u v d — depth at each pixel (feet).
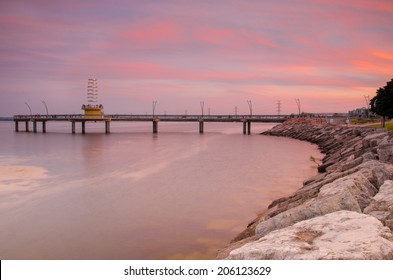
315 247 25.52
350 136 176.76
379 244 24.72
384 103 214.48
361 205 39.17
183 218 67.26
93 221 65.62
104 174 116.47
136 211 72.08
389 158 67.21
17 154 179.32
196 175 114.83
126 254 51.03
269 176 112.88
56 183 100.63
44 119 403.54
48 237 57.72
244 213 70.33
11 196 84.28
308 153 184.24
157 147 219.61
